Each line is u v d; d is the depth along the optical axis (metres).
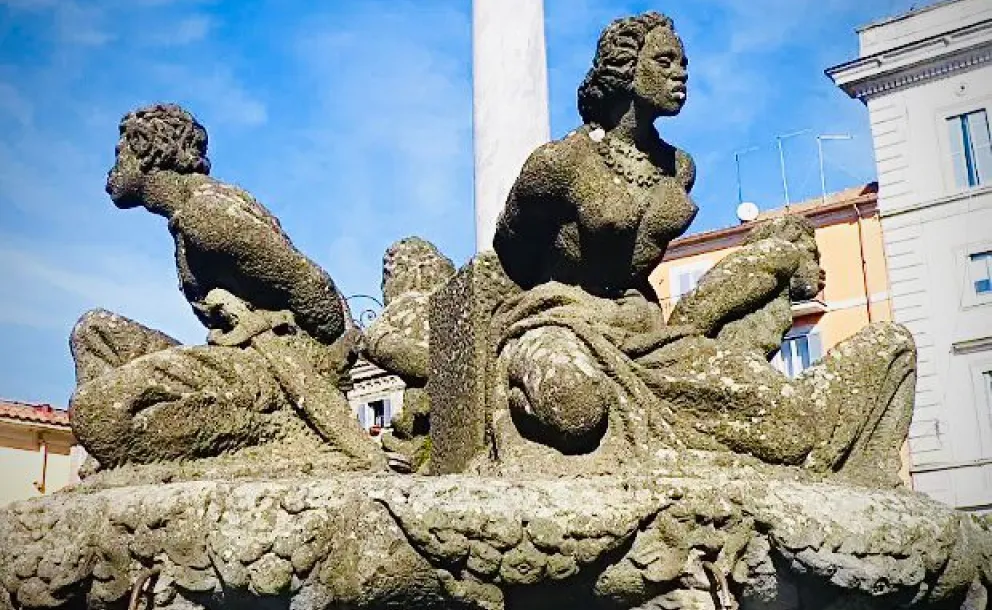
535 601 3.27
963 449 19.28
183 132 4.49
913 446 19.66
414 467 5.09
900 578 3.36
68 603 3.46
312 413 4.16
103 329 4.42
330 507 3.24
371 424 9.88
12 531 3.52
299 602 3.22
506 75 5.73
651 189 4.11
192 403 3.91
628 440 3.63
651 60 4.01
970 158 20.42
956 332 19.81
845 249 20.89
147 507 3.34
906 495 3.61
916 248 20.42
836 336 20.59
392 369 5.28
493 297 4.20
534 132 5.68
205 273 4.31
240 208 4.25
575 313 3.91
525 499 3.18
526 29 5.79
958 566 3.52
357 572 3.13
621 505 3.23
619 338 3.80
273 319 4.30
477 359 4.12
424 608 3.20
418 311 5.33
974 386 19.53
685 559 3.24
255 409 4.07
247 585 3.20
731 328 4.08
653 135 4.19
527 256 4.20
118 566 3.37
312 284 4.33
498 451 3.77
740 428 3.65
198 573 3.25
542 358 3.63
